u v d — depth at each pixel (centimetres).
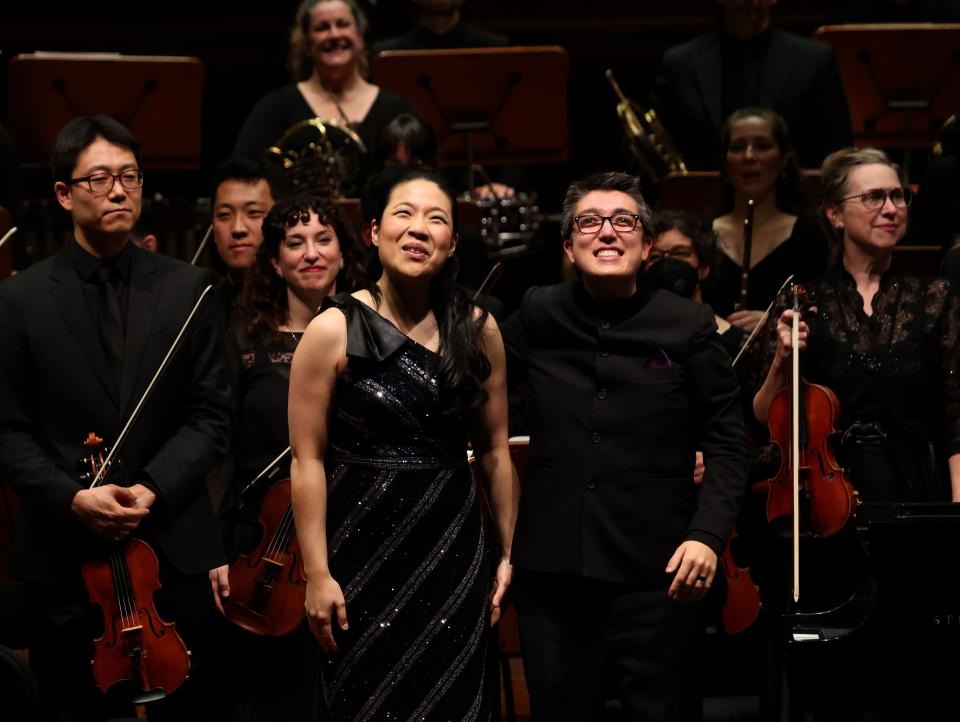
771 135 1499
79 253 1080
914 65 1691
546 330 1050
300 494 913
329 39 1708
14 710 946
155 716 1073
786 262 1473
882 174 1162
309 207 1201
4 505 1202
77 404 1046
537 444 1039
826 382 1144
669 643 998
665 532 1006
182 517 1063
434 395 918
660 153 1753
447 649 912
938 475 1155
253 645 1127
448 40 1966
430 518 917
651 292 1054
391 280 942
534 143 1695
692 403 1029
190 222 1822
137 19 2347
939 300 1139
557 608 1023
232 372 1169
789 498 1088
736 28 1778
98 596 1014
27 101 1581
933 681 878
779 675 1220
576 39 2394
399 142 1505
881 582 881
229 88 2372
